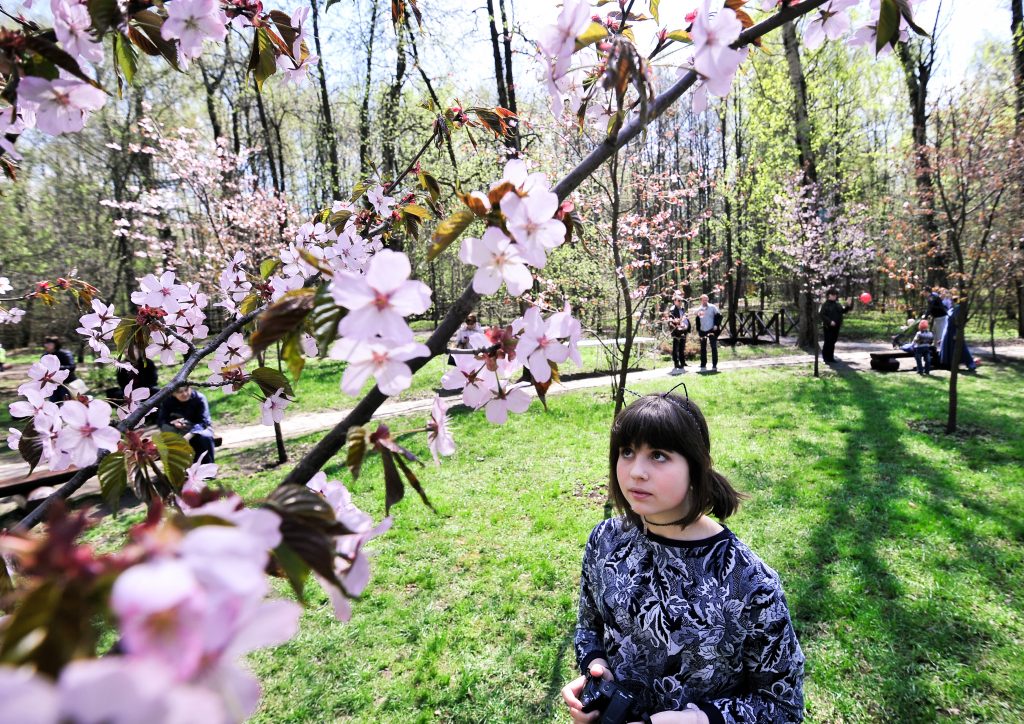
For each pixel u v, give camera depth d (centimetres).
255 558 33
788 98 1193
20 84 68
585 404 758
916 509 400
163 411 459
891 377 880
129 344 144
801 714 115
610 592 127
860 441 563
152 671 26
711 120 1848
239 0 96
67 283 191
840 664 258
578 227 80
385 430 68
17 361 1191
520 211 67
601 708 118
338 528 51
